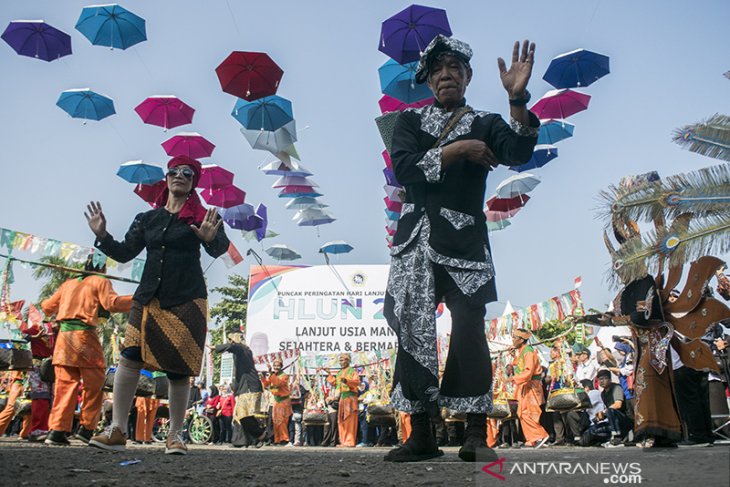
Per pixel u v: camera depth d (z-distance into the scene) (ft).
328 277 59.62
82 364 17.87
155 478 7.38
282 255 57.00
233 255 29.96
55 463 9.23
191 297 13.96
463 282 9.71
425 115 10.62
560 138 32.76
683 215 11.91
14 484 6.52
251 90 27.48
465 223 9.95
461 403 9.41
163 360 13.57
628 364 29.48
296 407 48.26
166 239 14.01
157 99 32.76
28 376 25.41
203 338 14.11
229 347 33.83
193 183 15.02
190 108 33.24
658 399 13.14
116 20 28.60
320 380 48.26
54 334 23.79
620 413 28.81
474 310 9.64
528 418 30.66
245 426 33.06
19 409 27.81
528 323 32.94
